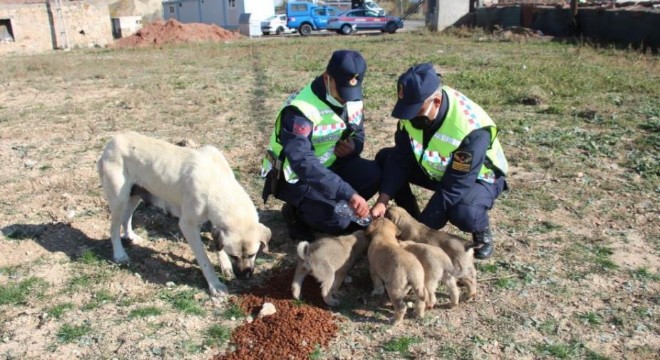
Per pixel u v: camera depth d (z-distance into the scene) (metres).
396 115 4.18
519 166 7.00
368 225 4.58
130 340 3.81
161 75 15.58
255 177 6.79
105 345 3.77
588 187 6.26
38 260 4.87
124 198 4.70
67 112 10.66
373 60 16.98
